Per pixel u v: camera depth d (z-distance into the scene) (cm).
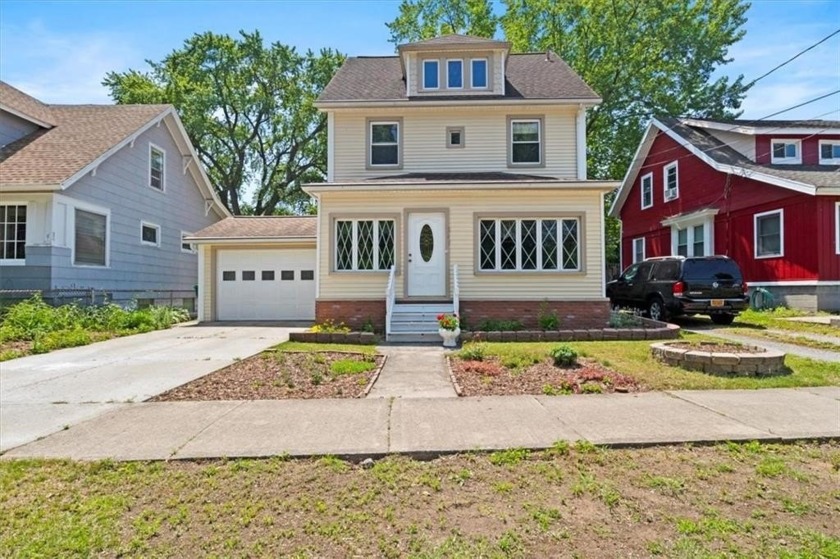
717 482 354
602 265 1195
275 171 3350
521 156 1402
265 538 286
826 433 445
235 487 350
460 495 338
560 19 2673
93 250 1488
